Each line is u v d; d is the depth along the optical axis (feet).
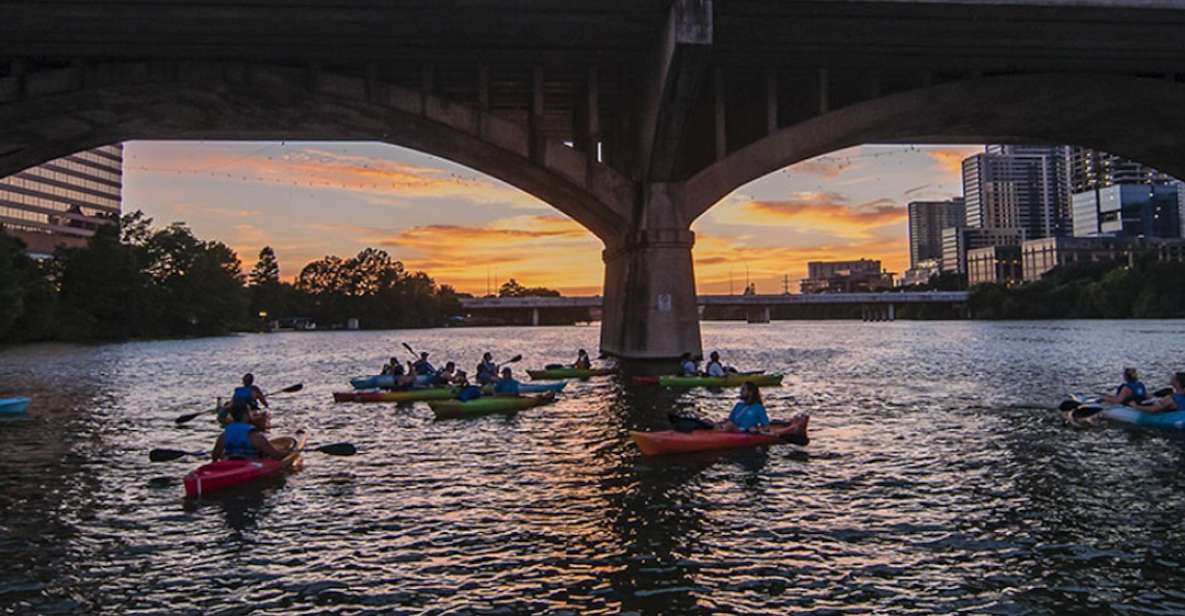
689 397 72.90
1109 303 392.06
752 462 42.78
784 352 159.63
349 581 25.90
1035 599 23.71
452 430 55.42
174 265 322.14
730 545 28.73
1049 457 43.45
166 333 312.91
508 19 81.87
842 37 90.02
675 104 87.10
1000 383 86.38
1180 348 147.13
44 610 23.86
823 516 32.22
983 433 51.60
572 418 60.23
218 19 79.15
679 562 27.09
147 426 60.80
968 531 30.12
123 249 280.92
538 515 32.96
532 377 94.32
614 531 30.63
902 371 104.47
